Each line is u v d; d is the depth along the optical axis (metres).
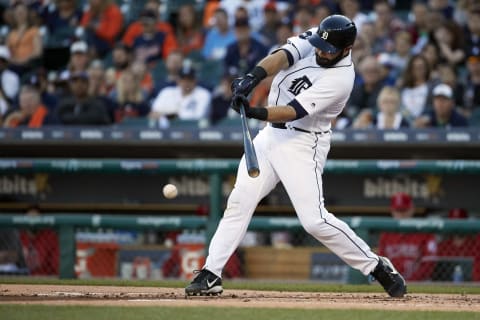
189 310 17.92
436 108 37.00
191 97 41.47
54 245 34.00
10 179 37.53
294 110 19.69
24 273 34.22
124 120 40.53
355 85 39.91
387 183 34.94
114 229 32.94
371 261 21.19
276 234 34.44
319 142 20.64
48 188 37.22
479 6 42.44
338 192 35.28
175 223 32.16
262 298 21.66
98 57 48.88
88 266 33.97
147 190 36.62
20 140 35.69
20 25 50.06
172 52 42.97
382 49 43.19
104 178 36.88
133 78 42.72
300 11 44.34
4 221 33.00
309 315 17.34
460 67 41.81
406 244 31.98
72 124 40.59
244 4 49.03
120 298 21.19
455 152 34.06
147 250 33.41
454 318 17.17
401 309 18.77
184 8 48.12
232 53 42.97
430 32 42.19
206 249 31.89
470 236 31.75
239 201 21.00
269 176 20.91
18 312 17.44
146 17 47.06
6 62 47.19
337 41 19.67
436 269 31.77
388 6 44.59
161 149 35.53
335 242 20.88
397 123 37.19
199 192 36.22
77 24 50.28
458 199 34.53
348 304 19.92
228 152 35.28
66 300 20.50
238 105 19.53
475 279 31.47
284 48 20.23
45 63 49.53
